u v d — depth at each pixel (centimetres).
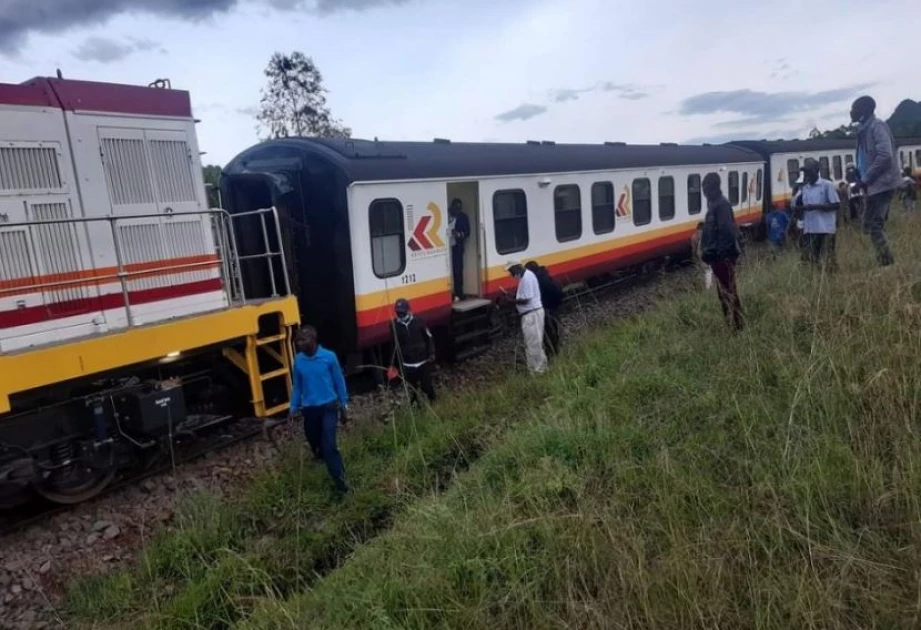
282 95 3494
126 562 471
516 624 319
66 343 508
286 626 357
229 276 702
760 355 524
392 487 537
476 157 953
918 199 1570
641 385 546
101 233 564
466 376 861
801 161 1991
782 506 348
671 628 288
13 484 497
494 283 974
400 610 339
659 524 355
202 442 660
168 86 636
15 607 428
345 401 558
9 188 511
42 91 534
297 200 786
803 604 279
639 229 1325
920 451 355
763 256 1059
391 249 816
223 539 483
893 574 295
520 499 420
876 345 454
